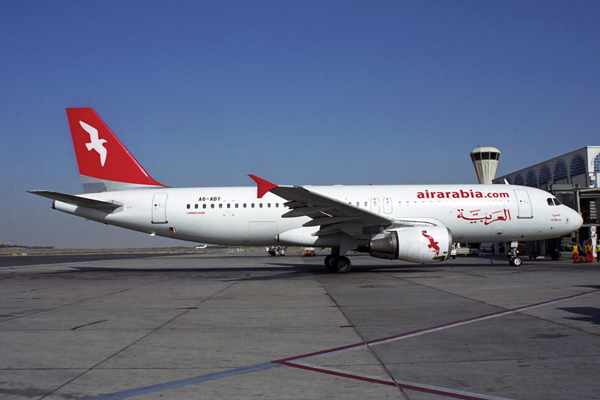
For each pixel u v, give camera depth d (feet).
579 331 26.11
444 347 22.89
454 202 75.97
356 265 91.04
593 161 131.64
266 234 77.20
